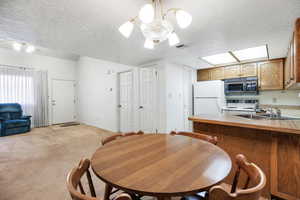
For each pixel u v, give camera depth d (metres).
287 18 1.56
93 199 0.56
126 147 1.22
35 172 2.18
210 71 4.29
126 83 4.29
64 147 3.25
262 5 1.34
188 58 3.22
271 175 1.50
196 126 2.11
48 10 1.42
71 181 0.70
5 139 3.84
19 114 4.70
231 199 0.59
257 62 3.45
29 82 5.19
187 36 2.03
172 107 3.54
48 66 5.71
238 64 3.73
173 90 3.59
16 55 4.97
